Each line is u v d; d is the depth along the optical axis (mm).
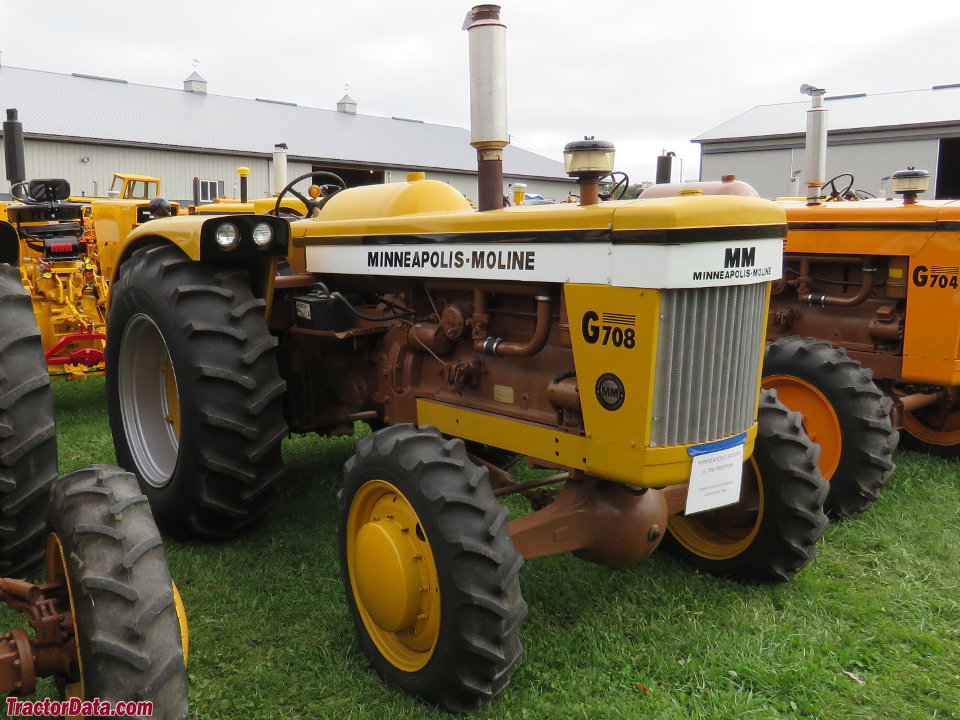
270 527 3695
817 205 4727
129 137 22719
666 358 2244
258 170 24859
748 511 3174
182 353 3186
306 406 3836
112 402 3805
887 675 2607
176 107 26891
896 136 22469
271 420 3293
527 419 2703
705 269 2209
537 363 2699
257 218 3207
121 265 3789
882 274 4516
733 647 2721
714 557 3262
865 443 3764
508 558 2314
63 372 5629
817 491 3039
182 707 1822
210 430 3178
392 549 2439
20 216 5812
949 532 3721
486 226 2641
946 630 2867
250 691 2475
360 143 29000
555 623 2889
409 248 2979
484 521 2318
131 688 1748
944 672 2631
